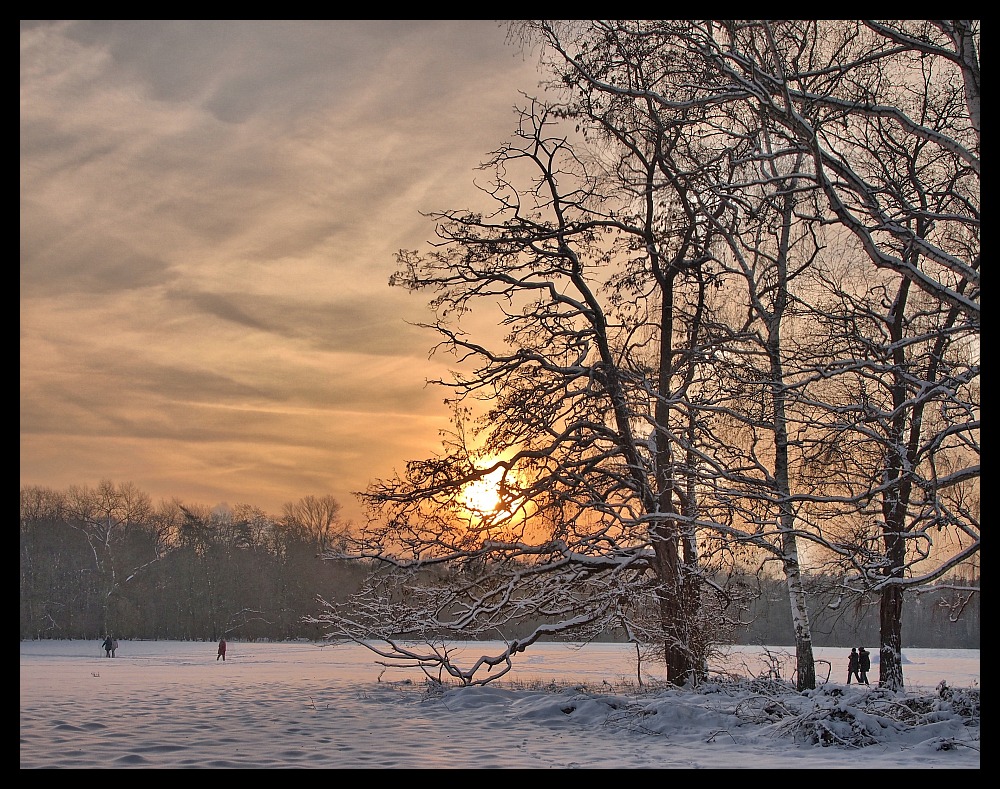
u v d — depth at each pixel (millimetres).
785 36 18250
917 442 23969
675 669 25672
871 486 21766
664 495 26031
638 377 24766
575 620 26375
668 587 25422
